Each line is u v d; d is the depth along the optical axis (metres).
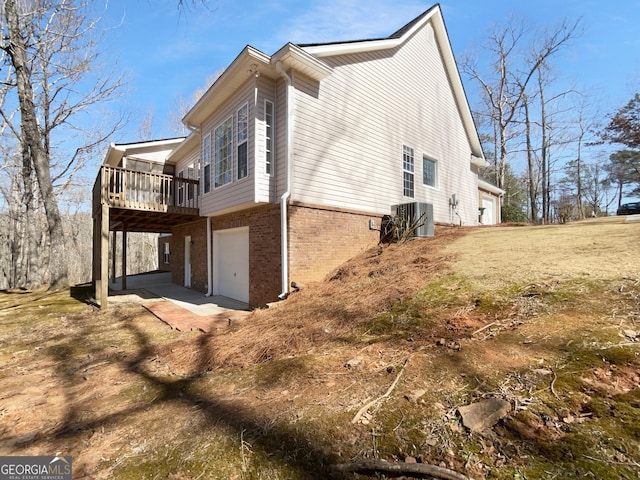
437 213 12.35
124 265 12.67
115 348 5.27
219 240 10.52
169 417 2.74
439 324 3.67
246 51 6.57
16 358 5.02
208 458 2.06
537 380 2.27
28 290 14.44
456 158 13.77
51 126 16.41
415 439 1.95
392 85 10.11
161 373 3.98
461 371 2.58
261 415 2.50
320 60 7.53
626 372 2.16
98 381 3.88
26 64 12.96
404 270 6.25
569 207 18.02
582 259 4.59
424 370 2.71
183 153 13.41
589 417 1.86
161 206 9.53
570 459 1.61
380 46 9.28
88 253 32.28
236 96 7.98
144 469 2.06
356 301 5.21
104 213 8.52
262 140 7.23
